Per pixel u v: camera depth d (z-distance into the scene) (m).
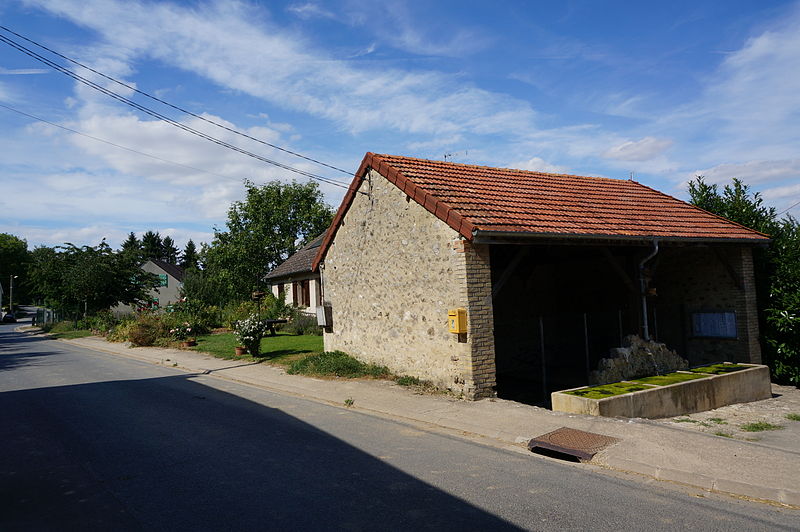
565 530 4.23
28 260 93.44
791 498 4.79
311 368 12.59
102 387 11.98
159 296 53.06
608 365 10.60
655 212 13.48
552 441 6.71
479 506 4.75
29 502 5.00
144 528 4.36
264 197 43.09
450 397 9.50
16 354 22.14
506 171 13.79
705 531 4.20
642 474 5.67
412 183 10.56
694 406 9.80
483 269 9.61
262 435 7.40
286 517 4.55
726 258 13.27
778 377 13.20
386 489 5.22
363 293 12.64
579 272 16.48
